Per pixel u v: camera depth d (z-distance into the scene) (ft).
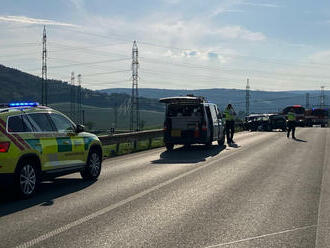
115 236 20.43
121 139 69.00
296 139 93.76
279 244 19.25
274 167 46.78
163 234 20.83
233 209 26.35
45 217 24.34
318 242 19.60
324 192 32.14
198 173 42.37
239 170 44.42
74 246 18.80
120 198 29.86
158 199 29.45
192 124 68.95
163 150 71.61
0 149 28.48
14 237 20.25
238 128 148.05
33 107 33.22
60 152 34.37
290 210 26.12
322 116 200.23
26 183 30.27
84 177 39.09
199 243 19.35
